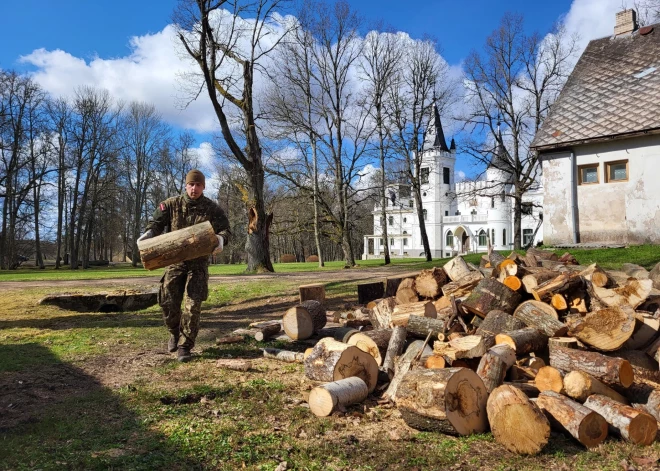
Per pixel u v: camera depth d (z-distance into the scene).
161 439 3.42
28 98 41.56
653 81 19.72
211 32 19.95
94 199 46.53
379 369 4.96
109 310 11.03
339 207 30.92
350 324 7.13
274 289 13.34
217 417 3.91
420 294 7.48
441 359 4.34
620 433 3.50
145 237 5.65
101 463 2.99
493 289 5.62
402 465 3.11
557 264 8.23
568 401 3.66
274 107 28.72
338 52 30.19
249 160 21.97
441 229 76.06
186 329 5.80
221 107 20.72
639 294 5.62
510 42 31.80
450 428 3.57
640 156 18.30
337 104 30.61
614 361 3.95
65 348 6.52
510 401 3.37
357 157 30.95
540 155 20.62
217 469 2.99
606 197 19.12
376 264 31.80
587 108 20.42
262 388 4.66
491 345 4.62
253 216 22.05
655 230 18.00
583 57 23.44
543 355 4.89
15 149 40.78
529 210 33.53
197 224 5.52
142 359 5.88
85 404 4.18
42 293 13.00
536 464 3.15
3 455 3.11
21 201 44.28
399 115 31.80
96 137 46.38
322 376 4.62
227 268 31.64
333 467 3.08
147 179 54.28
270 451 3.27
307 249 79.62
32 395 4.44
